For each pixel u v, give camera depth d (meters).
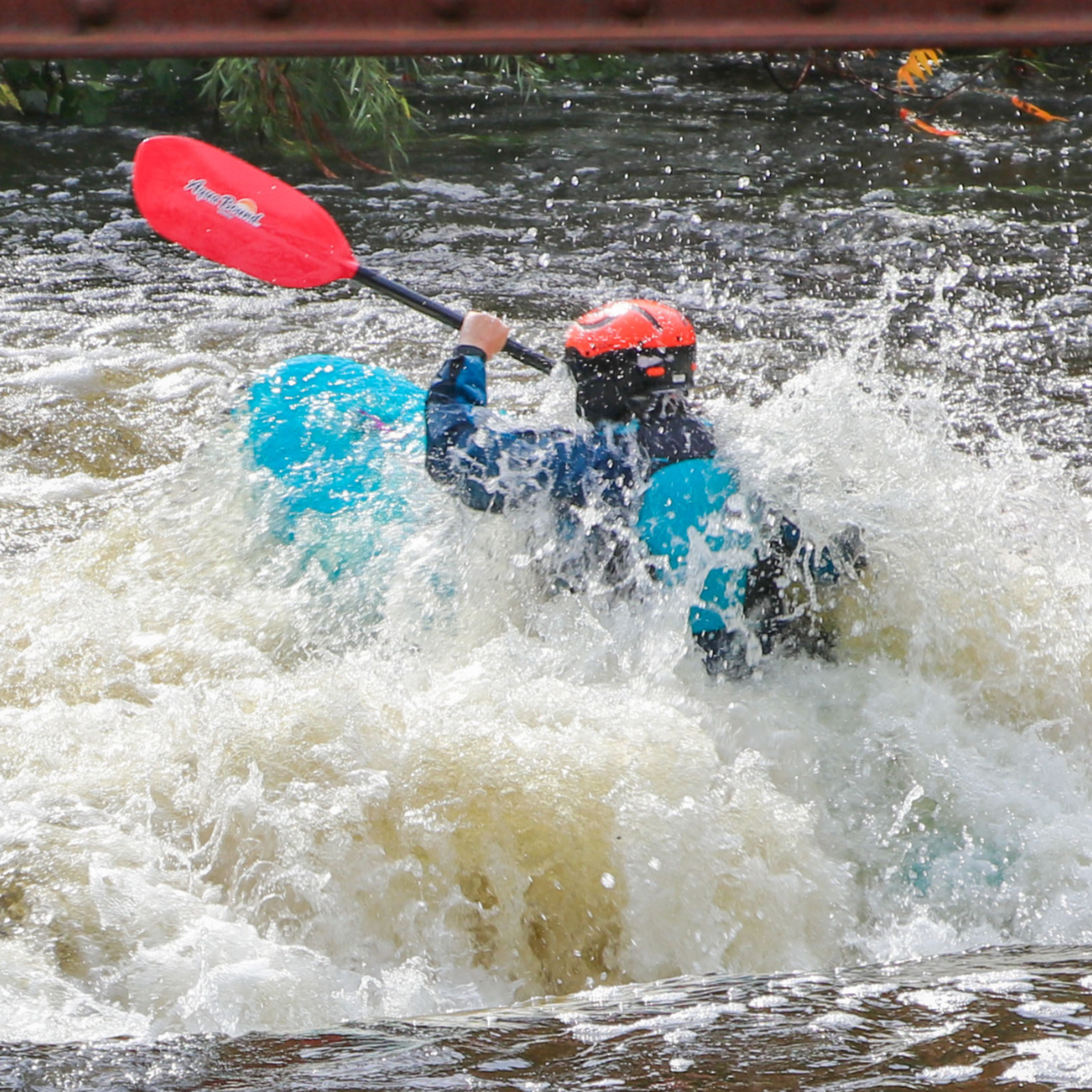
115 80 40.44
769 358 21.88
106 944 8.12
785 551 10.81
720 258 27.53
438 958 8.90
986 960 6.87
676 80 42.75
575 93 41.59
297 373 13.91
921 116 38.22
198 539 13.56
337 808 9.27
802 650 11.16
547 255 27.92
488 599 11.51
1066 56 43.31
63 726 10.63
